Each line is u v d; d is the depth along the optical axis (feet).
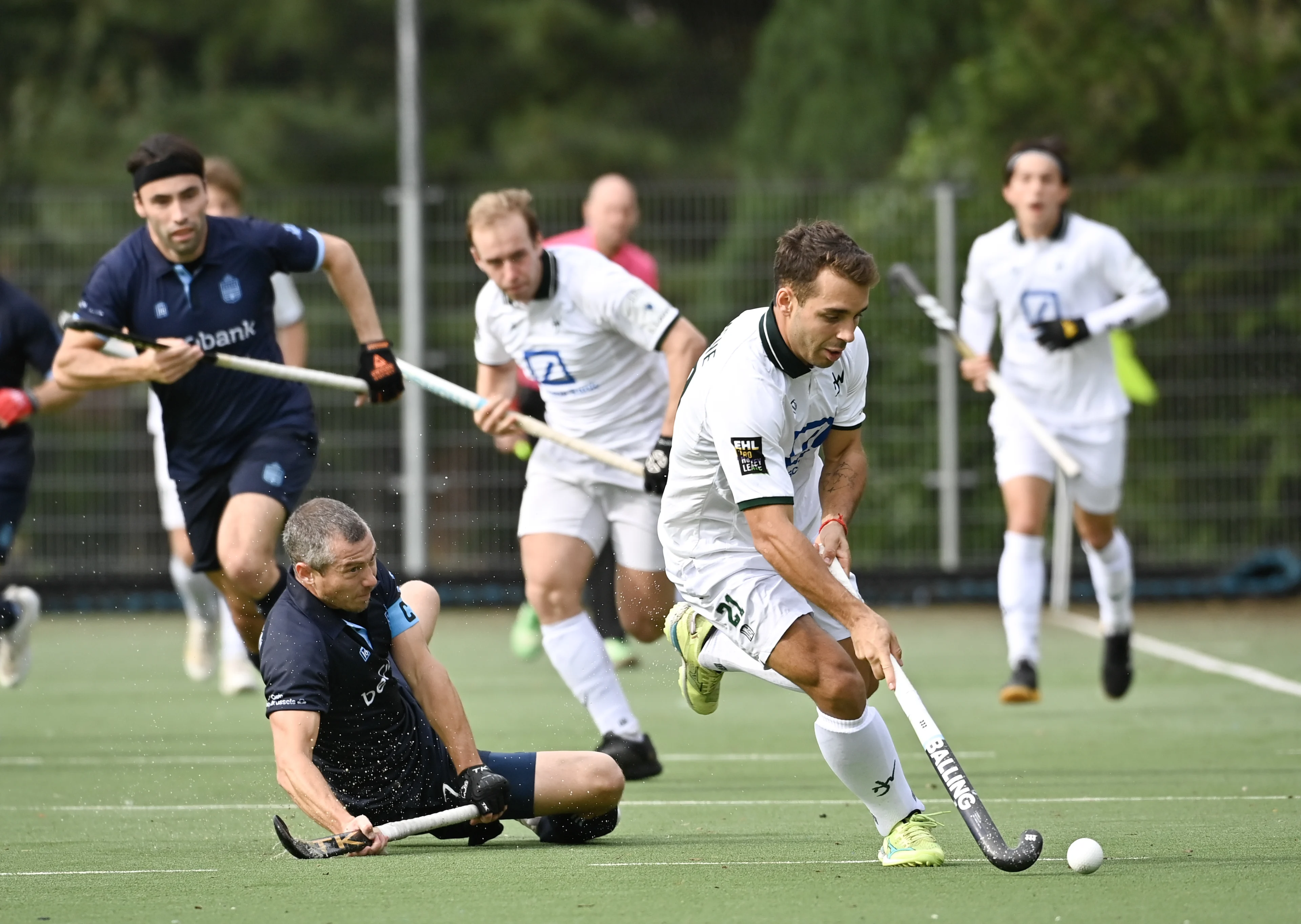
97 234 148.66
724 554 51.96
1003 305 95.40
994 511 147.84
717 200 149.89
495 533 148.05
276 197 145.38
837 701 49.67
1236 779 68.18
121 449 148.97
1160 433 148.05
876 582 148.46
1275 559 148.15
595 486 73.20
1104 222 148.05
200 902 45.34
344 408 147.54
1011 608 93.86
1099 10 183.01
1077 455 93.40
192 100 268.21
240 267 71.46
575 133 270.26
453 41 281.95
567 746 80.53
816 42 240.53
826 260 47.44
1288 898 44.29
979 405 147.64
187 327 70.95
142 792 68.49
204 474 72.13
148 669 117.39
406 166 145.59
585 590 111.24
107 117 264.52
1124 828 56.54
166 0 274.77
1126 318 92.48
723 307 148.56
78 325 68.95
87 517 148.87
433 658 54.54
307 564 51.67
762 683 110.63
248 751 80.02
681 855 52.54
